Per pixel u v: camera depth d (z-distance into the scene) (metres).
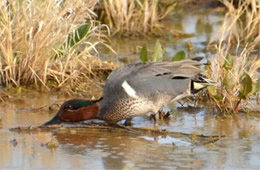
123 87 10.73
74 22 13.34
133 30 18.20
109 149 9.97
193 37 18.19
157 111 11.14
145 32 18.31
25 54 12.92
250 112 12.02
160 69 11.03
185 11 21.53
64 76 13.33
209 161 9.48
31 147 9.97
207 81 11.36
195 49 16.73
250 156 9.73
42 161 9.41
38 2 13.05
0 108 11.89
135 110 10.82
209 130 10.97
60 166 9.22
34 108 11.92
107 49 16.44
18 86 12.93
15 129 10.74
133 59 15.45
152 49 16.66
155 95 10.91
